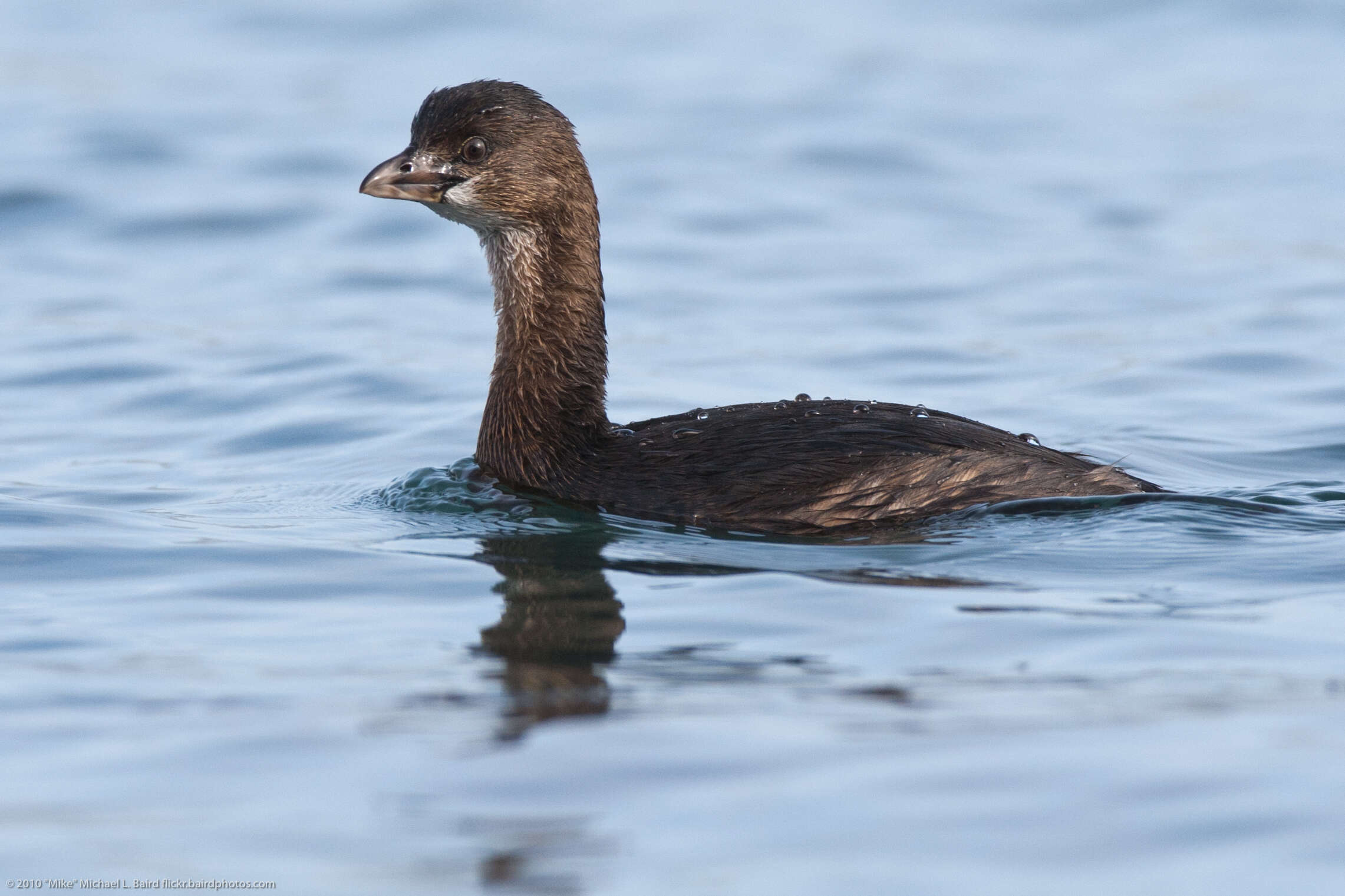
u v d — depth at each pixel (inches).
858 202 1067.3
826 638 399.9
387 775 323.9
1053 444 631.8
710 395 720.3
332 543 501.4
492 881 281.7
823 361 772.6
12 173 1097.4
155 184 1093.8
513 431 554.9
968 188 1088.8
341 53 1412.4
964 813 302.0
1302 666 372.8
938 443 504.4
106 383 736.3
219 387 730.2
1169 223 1001.5
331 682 374.9
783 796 310.5
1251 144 1165.7
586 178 557.9
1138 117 1242.0
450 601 439.2
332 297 892.0
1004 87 1328.7
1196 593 431.8
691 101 1286.9
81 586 453.4
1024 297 874.8
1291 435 639.8
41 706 360.2
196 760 331.9
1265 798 305.1
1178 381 725.9
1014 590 434.9
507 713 353.7
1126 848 288.8
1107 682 365.7
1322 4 1464.1
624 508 518.3
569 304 552.7
